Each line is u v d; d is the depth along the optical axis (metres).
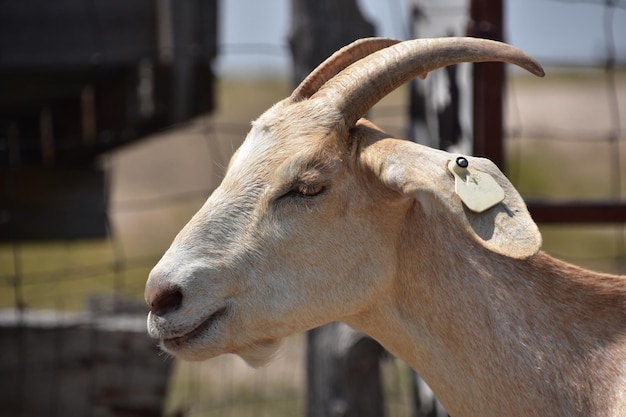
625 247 11.04
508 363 3.31
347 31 5.68
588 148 17.62
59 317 6.01
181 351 3.31
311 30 5.67
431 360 3.42
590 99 21.95
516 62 3.12
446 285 3.36
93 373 5.82
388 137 3.30
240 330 3.32
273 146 3.34
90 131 6.62
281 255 3.29
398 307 3.43
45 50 6.04
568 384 3.28
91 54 6.09
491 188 2.92
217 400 6.92
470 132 4.84
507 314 3.33
